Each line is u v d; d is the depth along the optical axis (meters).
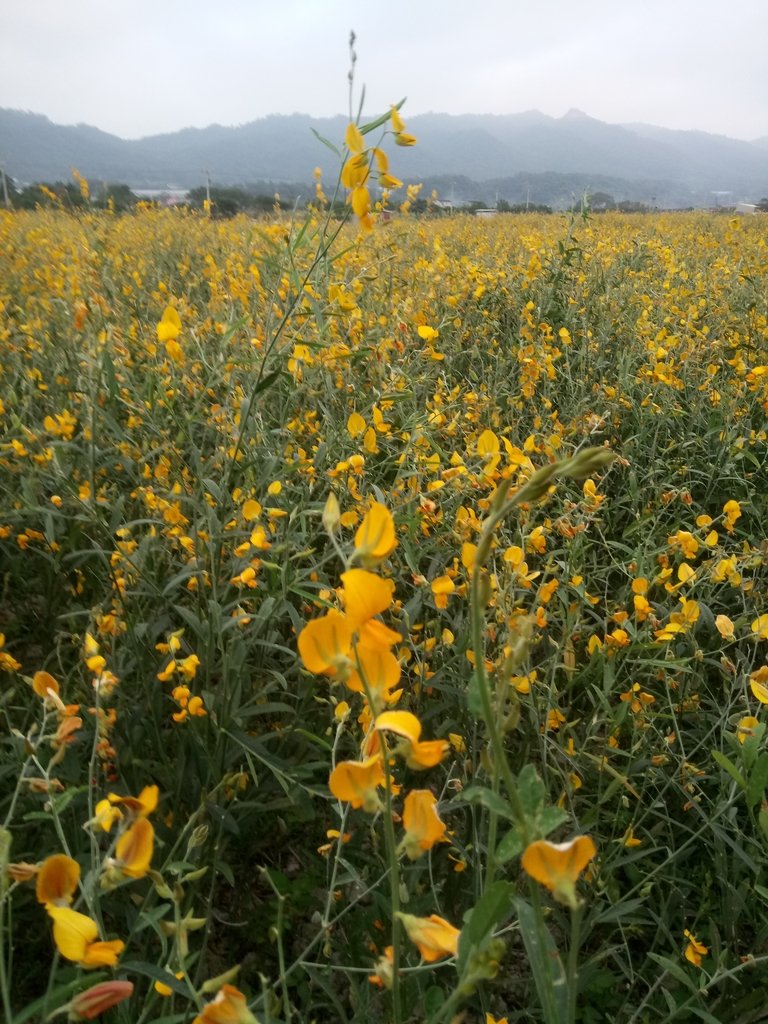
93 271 4.59
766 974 1.75
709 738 2.23
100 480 2.94
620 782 1.79
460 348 4.49
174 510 2.38
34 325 4.04
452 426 3.09
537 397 4.17
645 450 3.60
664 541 2.90
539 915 0.81
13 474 2.75
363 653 0.83
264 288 3.77
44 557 2.62
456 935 0.82
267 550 2.18
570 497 2.87
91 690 1.99
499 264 6.05
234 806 1.88
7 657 2.03
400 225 7.76
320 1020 1.82
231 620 1.91
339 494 2.62
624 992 1.87
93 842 1.11
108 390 2.96
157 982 1.21
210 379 3.02
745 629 2.54
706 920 1.96
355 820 1.94
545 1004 0.80
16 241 7.41
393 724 0.79
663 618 2.19
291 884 2.05
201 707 1.83
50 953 1.82
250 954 1.94
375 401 3.04
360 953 1.75
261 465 2.68
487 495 2.54
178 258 7.36
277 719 2.36
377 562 0.83
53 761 1.25
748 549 2.50
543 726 2.01
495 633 1.92
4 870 1.00
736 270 6.72
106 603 2.22
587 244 7.45
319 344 2.54
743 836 1.84
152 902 1.66
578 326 4.97
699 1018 1.74
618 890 1.96
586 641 2.51
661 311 5.18
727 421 3.70
